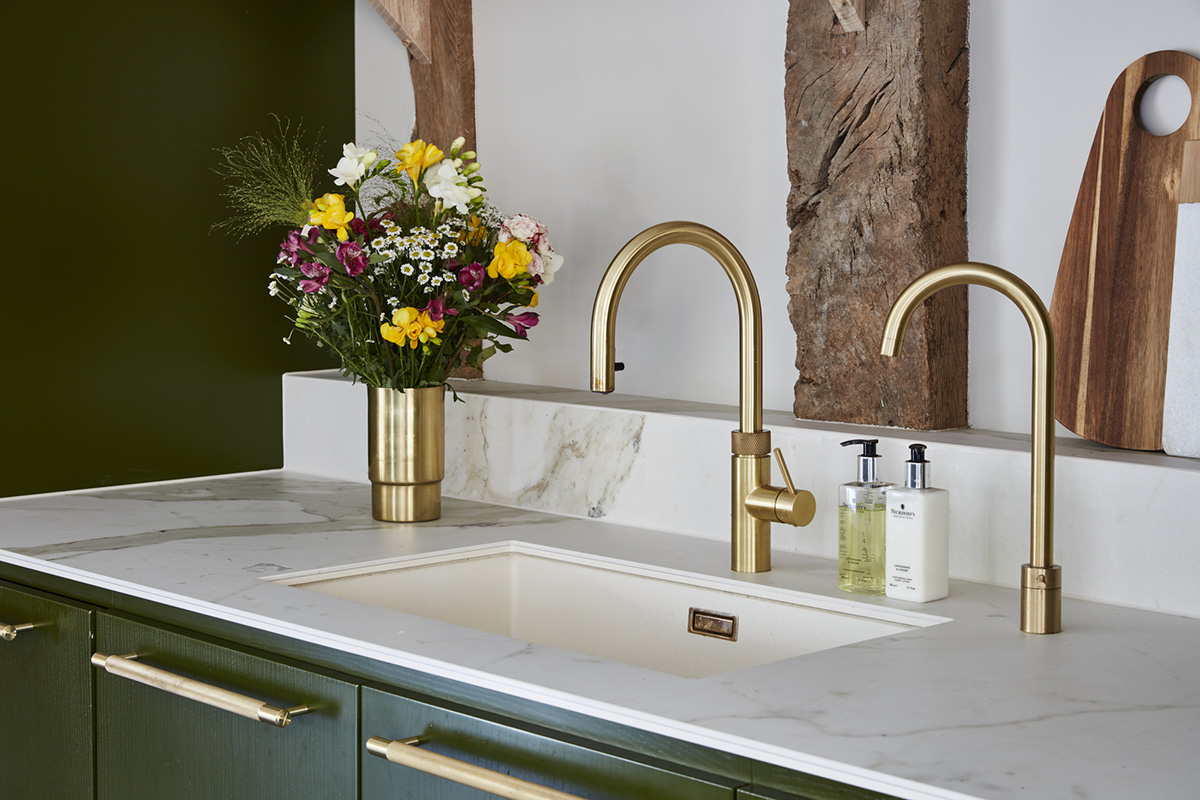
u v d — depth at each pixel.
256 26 2.33
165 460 2.23
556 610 1.67
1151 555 1.32
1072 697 1.02
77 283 2.09
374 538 1.73
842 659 1.14
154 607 1.45
